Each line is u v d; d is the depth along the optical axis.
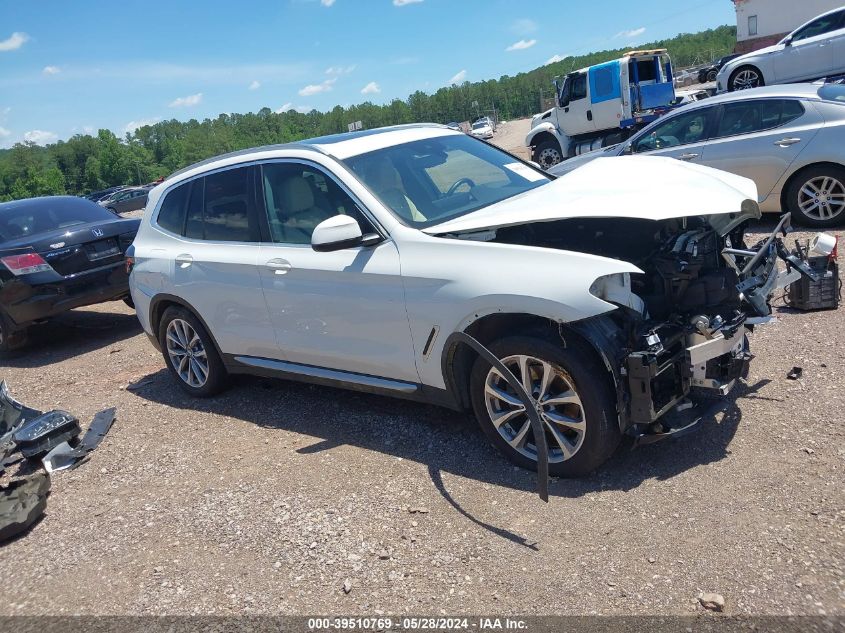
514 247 3.42
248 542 3.37
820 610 2.41
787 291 5.29
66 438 4.79
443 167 4.45
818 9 28.75
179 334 5.38
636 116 16.53
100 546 3.58
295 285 4.26
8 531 3.78
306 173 4.30
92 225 7.84
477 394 3.63
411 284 3.69
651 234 3.80
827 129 7.16
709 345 3.26
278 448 4.34
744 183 4.04
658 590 2.63
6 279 7.34
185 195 5.21
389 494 3.58
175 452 4.55
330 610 2.81
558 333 3.30
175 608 2.98
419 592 2.83
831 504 2.94
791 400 3.85
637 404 3.13
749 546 2.78
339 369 4.31
